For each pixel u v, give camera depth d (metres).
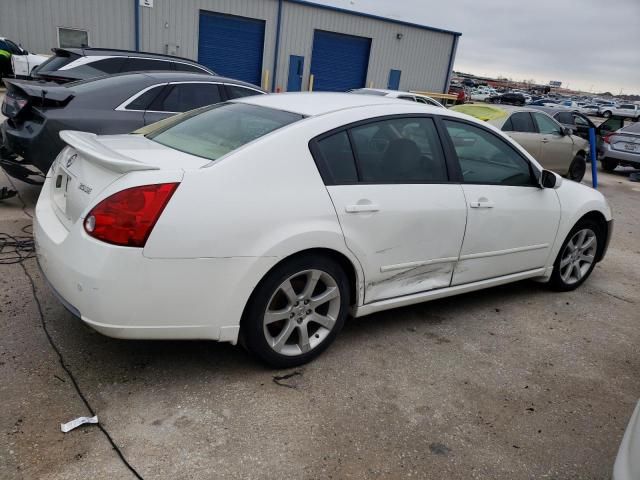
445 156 3.70
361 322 3.90
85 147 2.80
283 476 2.34
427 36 25.00
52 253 2.74
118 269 2.49
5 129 5.62
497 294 4.75
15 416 2.54
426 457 2.55
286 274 2.92
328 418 2.76
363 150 3.28
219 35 20.52
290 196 2.88
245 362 3.19
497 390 3.18
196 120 3.63
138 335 2.64
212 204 2.65
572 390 3.27
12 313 3.46
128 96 5.86
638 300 4.96
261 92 7.00
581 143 11.56
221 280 2.70
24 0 17.30
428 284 3.73
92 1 18.06
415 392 3.07
